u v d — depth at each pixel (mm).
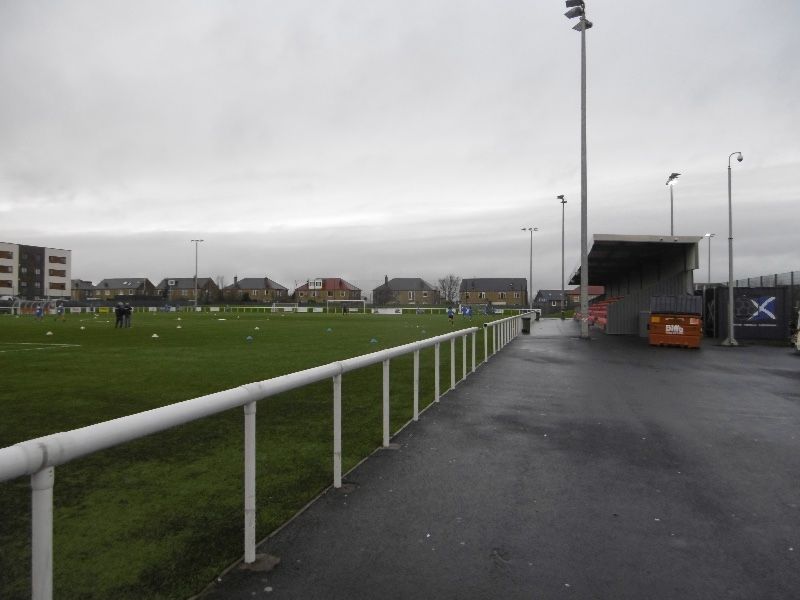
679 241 23234
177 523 3938
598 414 7777
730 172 20297
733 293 21953
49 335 25375
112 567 3262
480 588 3016
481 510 4152
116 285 142125
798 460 5543
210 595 2932
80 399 8828
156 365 13539
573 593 2973
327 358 15266
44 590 2137
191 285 140125
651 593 2984
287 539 3625
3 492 4555
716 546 3570
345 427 6906
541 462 5414
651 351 17688
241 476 5012
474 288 128875
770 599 2938
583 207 22859
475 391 9711
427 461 5422
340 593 2951
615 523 3928
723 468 5266
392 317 58188
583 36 22406
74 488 4688
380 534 3707
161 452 5797
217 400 3041
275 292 140000
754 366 13734
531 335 25797
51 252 108625
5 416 7555
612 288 45000
